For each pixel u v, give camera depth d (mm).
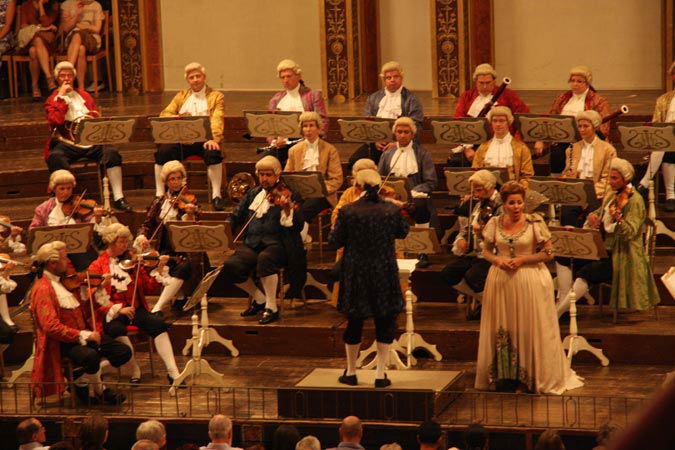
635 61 21375
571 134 14055
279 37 22891
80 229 12961
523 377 11477
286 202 13438
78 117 16406
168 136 15234
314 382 11523
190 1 23047
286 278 14383
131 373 12781
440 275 13281
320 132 15289
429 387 11281
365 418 11094
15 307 14820
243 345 13719
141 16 23031
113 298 12188
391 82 16062
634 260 12625
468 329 13086
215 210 16234
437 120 14430
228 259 13672
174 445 11773
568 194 12883
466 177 13344
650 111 18297
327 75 21750
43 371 11859
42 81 23438
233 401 11805
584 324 13055
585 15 21469
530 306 11367
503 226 11484
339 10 21453
